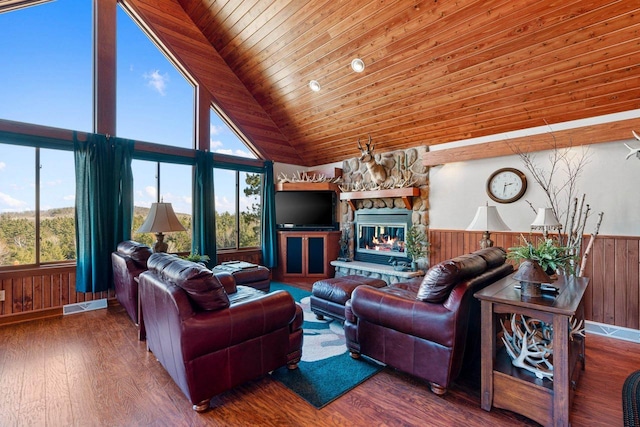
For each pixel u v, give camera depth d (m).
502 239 3.85
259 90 5.22
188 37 4.78
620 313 3.10
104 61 4.01
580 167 3.31
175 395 2.03
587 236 3.26
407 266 4.71
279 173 5.91
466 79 3.48
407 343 2.17
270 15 3.89
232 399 2.00
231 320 1.91
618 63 2.76
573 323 2.20
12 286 3.42
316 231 5.65
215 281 1.90
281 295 2.20
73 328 3.22
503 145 3.74
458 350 2.01
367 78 4.02
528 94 3.34
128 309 3.21
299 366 2.44
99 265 3.75
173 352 1.91
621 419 1.82
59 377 2.24
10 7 3.54
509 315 2.34
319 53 4.02
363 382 2.22
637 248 3.01
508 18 2.82
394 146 5.00
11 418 1.79
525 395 1.79
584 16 2.58
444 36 3.19
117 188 3.93
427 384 2.20
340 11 3.43
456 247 4.28
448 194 4.37
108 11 4.07
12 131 3.34
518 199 3.72
